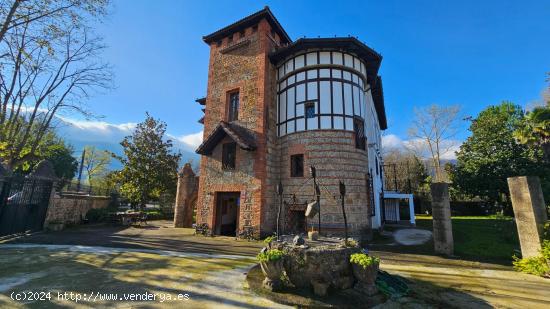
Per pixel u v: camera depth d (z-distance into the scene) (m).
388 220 22.02
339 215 11.58
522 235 7.84
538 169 18.98
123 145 23.19
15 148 13.65
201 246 10.34
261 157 12.80
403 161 39.22
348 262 5.38
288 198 12.70
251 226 12.31
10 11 10.76
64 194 16.61
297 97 13.34
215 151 14.45
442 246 9.41
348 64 13.21
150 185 22.92
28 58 12.23
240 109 14.12
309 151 12.51
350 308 4.41
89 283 5.30
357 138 12.94
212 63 16.06
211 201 13.88
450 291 5.61
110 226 17.11
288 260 5.36
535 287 5.94
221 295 4.81
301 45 13.03
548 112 14.18
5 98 12.55
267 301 4.59
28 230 12.23
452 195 26.61
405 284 5.77
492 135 21.78
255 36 14.50
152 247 9.74
